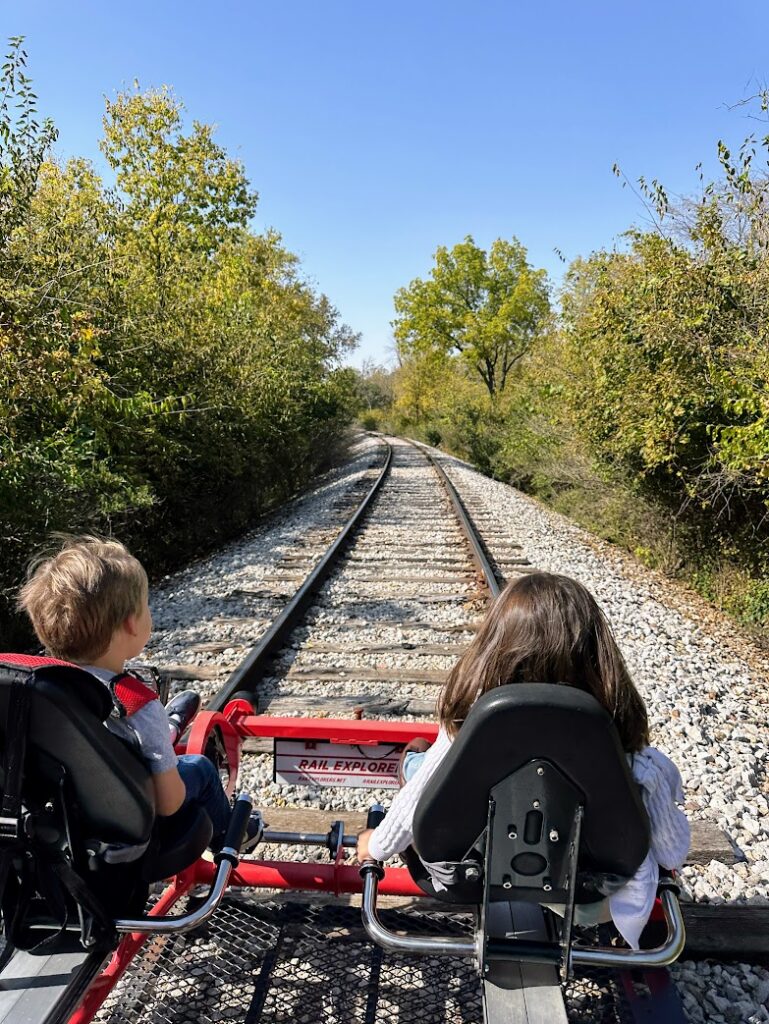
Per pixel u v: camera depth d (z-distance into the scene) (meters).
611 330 9.19
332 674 5.63
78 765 1.77
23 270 7.31
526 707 1.65
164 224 16.02
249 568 9.54
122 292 10.01
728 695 5.49
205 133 17.98
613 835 1.78
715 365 7.55
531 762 1.71
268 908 2.97
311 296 32.88
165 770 1.99
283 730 3.22
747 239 7.96
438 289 42.91
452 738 1.96
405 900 3.01
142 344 10.14
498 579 8.80
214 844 2.47
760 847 3.48
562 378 13.27
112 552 2.03
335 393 24.52
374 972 2.69
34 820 1.80
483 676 1.89
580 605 1.88
